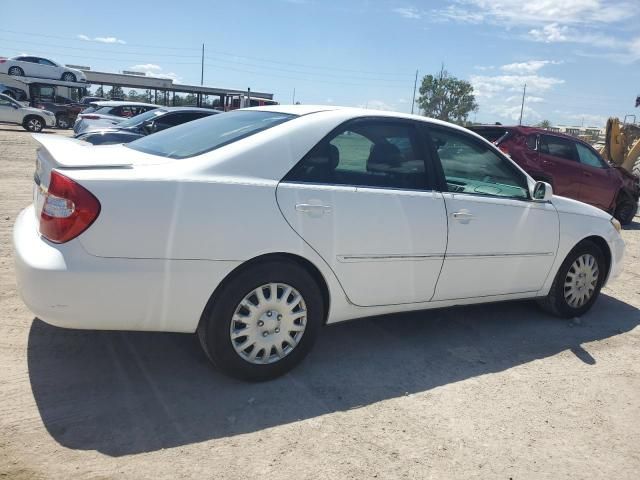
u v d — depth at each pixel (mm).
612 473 2826
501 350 4277
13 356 3480
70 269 2770
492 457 2875
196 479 2510
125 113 16703
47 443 2672
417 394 3473
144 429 2855
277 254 3301
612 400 3586
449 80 80062
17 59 35969
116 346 3744
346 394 3396
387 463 2750
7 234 6227
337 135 3557
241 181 3154
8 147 16688
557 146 10234
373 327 4539
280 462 2688
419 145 3969
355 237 3520
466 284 4191
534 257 4570
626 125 15766
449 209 3963
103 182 2838
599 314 5363
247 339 3289
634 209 11938
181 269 2990
